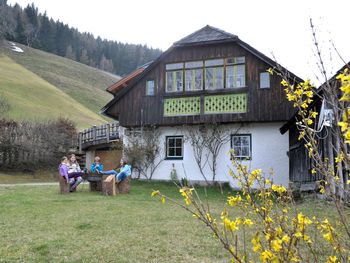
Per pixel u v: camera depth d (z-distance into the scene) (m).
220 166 17.23
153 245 6.00
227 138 17.34
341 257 2.35
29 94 59.81
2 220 7.95
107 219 8.17
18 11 123.00
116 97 18.98
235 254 2.22
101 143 24.39
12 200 11.03
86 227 7.32
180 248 5.82
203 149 17.66
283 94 16.22
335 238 2.49
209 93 17.33
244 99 16.77
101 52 141.12
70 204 10.42
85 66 110.00
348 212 2.71
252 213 2.56
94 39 142.00
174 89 18.08
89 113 63.66
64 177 13.22
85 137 28.19
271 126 16.84
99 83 97.00
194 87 17.72
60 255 5.45
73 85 83.12
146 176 18.50
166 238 6.44
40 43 122.62
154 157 18.44
